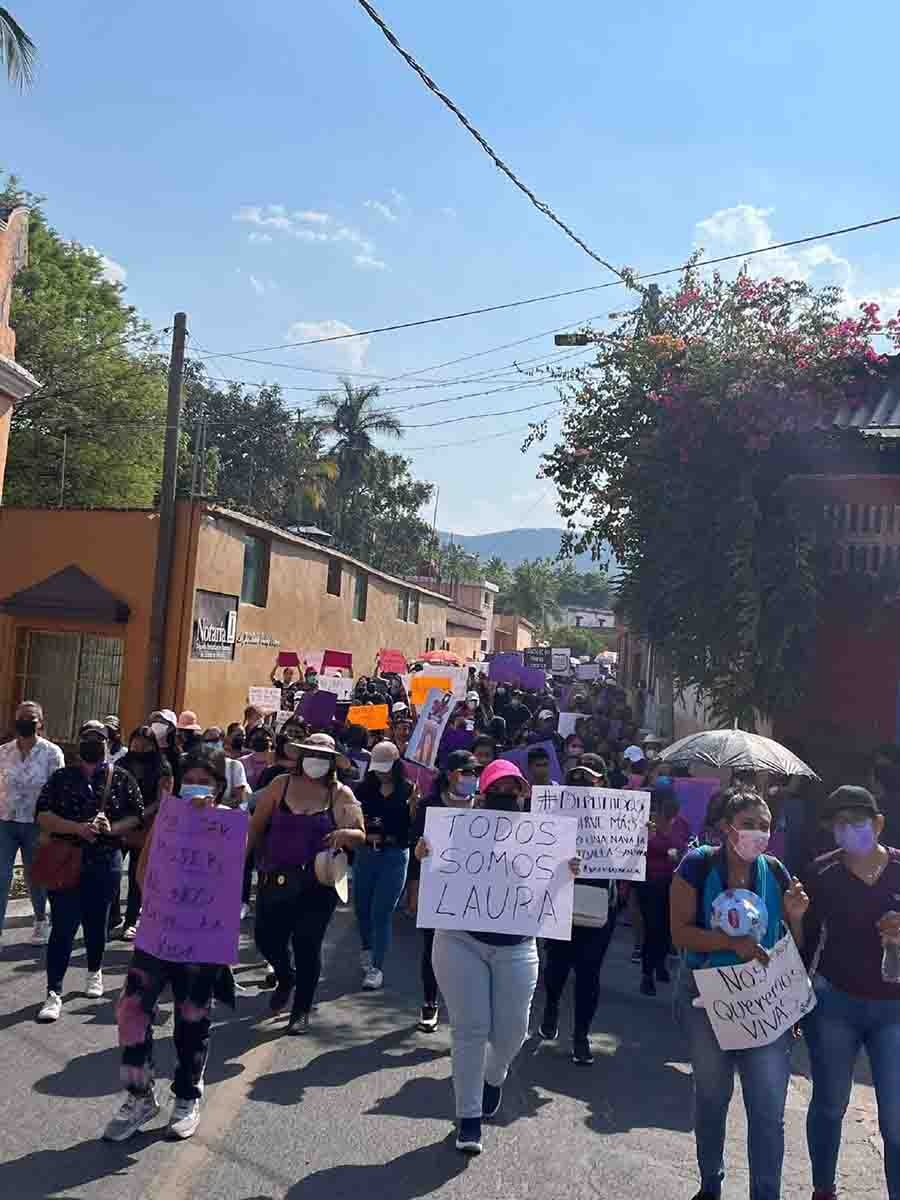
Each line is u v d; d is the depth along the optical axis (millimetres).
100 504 31891
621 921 12258
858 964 4676
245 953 9375
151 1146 5277
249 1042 7004
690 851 4906
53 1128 5422
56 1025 6965
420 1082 6426
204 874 5426
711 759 9312
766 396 13023
